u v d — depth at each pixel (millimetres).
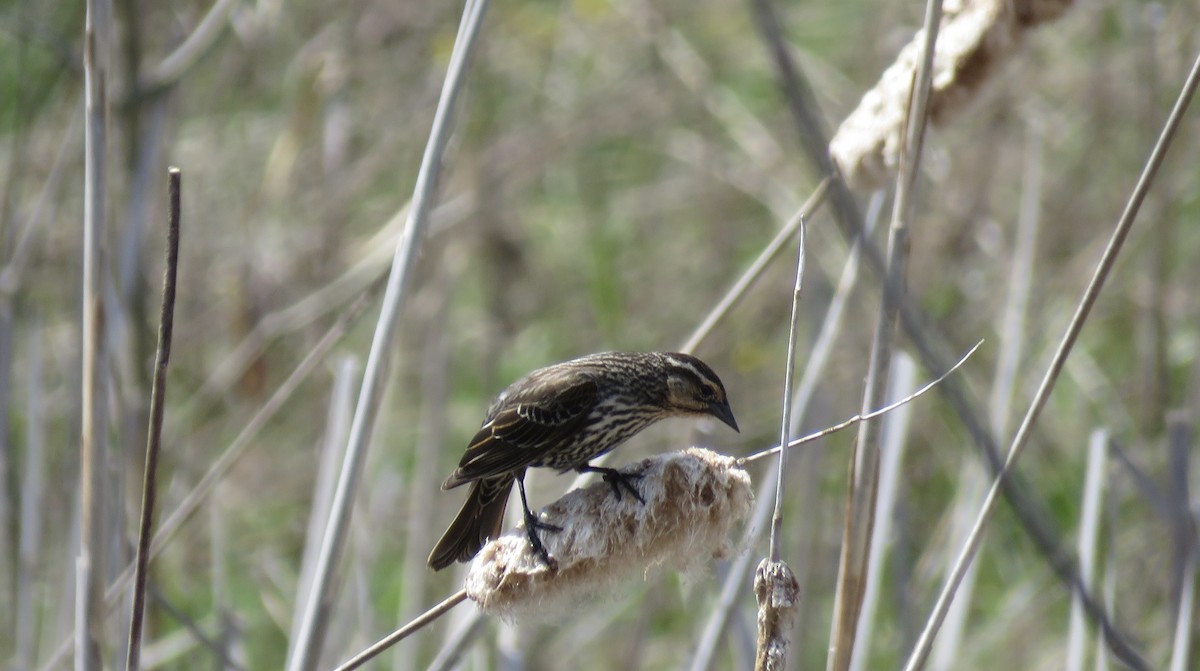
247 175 15406
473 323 16172
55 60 13016
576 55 16938
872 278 10914
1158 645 10625
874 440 6418
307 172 15812
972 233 14234
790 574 5414
